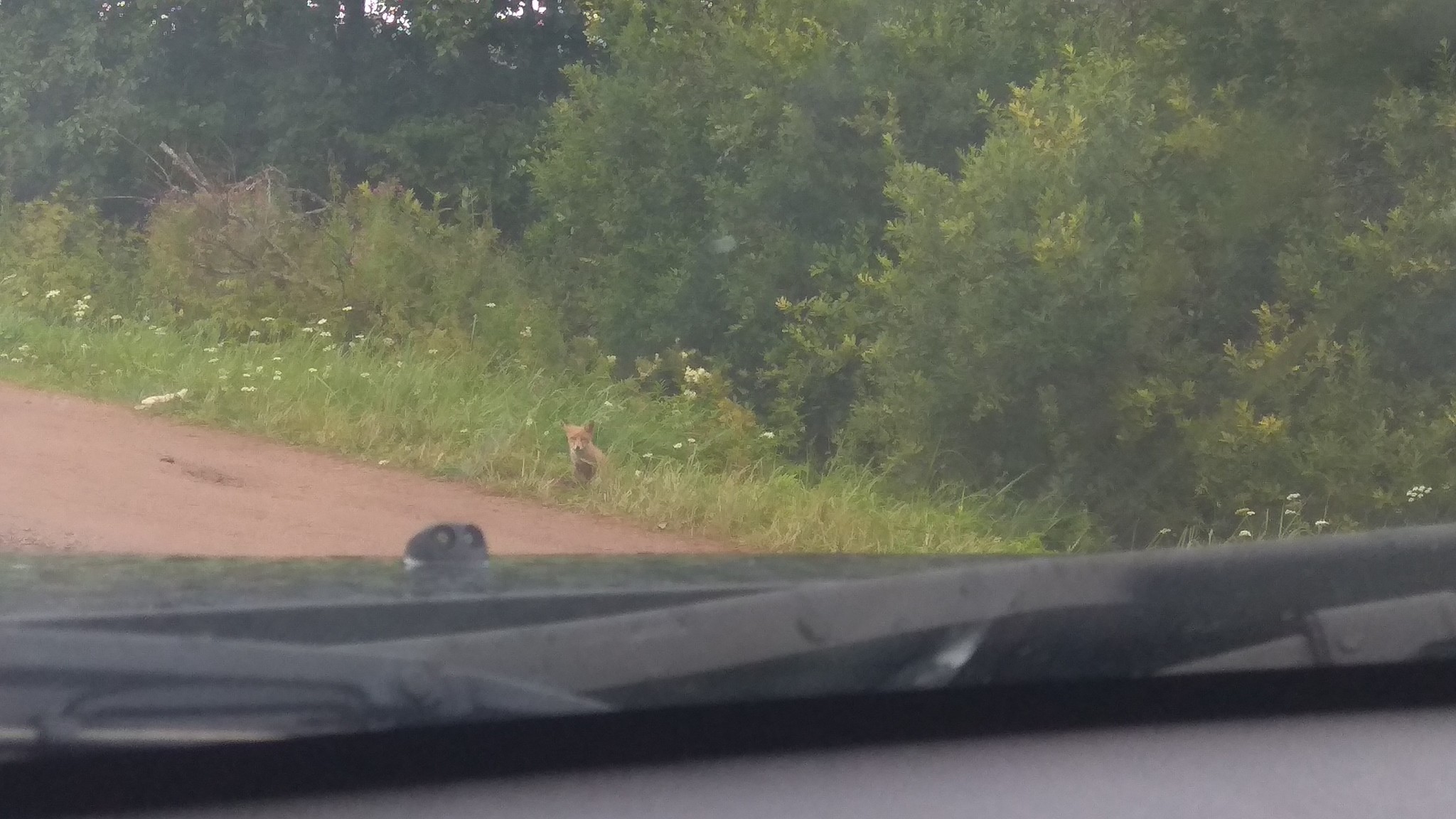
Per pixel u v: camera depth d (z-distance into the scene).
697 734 2.35
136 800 2.05
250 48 17.06
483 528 7.03
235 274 12.99
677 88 11.55
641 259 11.62
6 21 17.61
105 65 17.27
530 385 10.10
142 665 2.05
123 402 9.62
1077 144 8.41
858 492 8.25
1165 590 2.65
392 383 9.56
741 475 8.48
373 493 7.57
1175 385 8.31
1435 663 2.63
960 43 10.41
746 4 11.59
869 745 2.42
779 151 10.70
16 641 2.04
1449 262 7.54
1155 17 8.67
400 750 2.18
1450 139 7.72
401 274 12.49
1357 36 7.86
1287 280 7.98
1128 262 8.16
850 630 2.44
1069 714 2.53
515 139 16.03
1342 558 2.77
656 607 2.56
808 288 10.59
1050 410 8.26
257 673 2.10
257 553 6.04
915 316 8.80
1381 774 2.41
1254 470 7.93
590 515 7.61
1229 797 2.33
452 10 15.64
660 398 10.27
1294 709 2.61
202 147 17.00
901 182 9.48
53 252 14.62
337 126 16.59
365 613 2.45
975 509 8.27
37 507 6.51
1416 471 7.54
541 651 2.29
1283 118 8.16
